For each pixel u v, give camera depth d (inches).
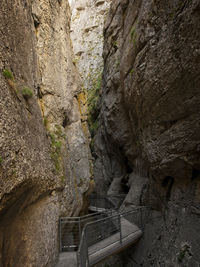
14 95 130.3
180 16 152.1
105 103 478.9
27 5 201.5
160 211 259.1
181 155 195.3
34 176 129.7
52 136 210.8
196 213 182.2
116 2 430.0
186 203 200.4
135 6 283.9
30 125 148.4
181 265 175.6
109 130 484.1
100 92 700.7
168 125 212.4
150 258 223.9
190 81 159.6
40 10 244.8
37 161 142.8
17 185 105.3
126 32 335.6
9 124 107.8
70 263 161.8
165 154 217.2
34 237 136.0
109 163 630.5
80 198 260.8
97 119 747.4
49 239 159.0
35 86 195.2
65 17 359.9
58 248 178.7
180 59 159.5
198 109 165.5
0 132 97.0
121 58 350.9
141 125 277.9
